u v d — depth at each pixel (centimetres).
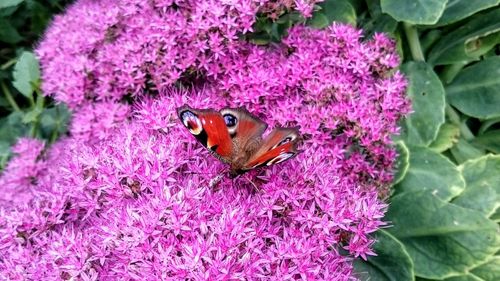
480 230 20
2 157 28
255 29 22
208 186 18
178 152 18
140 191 18
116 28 24
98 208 18
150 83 23
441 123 23
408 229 21
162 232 16
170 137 19
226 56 22
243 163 17
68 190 19
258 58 22
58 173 22
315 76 22
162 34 22
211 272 15
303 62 22
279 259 16
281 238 17
